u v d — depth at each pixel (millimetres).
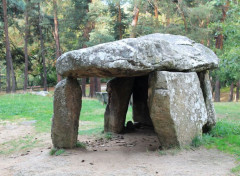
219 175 3812
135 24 15852
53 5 19969
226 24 9875
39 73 33469
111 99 7719
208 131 6309
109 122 7785
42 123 10039
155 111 5020
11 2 22031
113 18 22219
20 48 26641
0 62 30828
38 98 17141
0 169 4828
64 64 4984
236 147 5039
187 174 3883
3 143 7164
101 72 4836
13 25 24672
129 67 4547
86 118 11375
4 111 12516
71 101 5492
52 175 4102
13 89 20953
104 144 6551
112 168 4352
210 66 6367
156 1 17172
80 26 22188
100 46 4641
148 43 4816
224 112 12078
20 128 9258
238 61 9695
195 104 5598
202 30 16625
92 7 17672
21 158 5660
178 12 18719
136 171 4102
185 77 5422
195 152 4926
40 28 24234
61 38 22422
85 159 4953
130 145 6297
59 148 5648
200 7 16453
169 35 7020
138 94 8711
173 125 4984
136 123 8609
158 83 4941
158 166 4289
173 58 5227
